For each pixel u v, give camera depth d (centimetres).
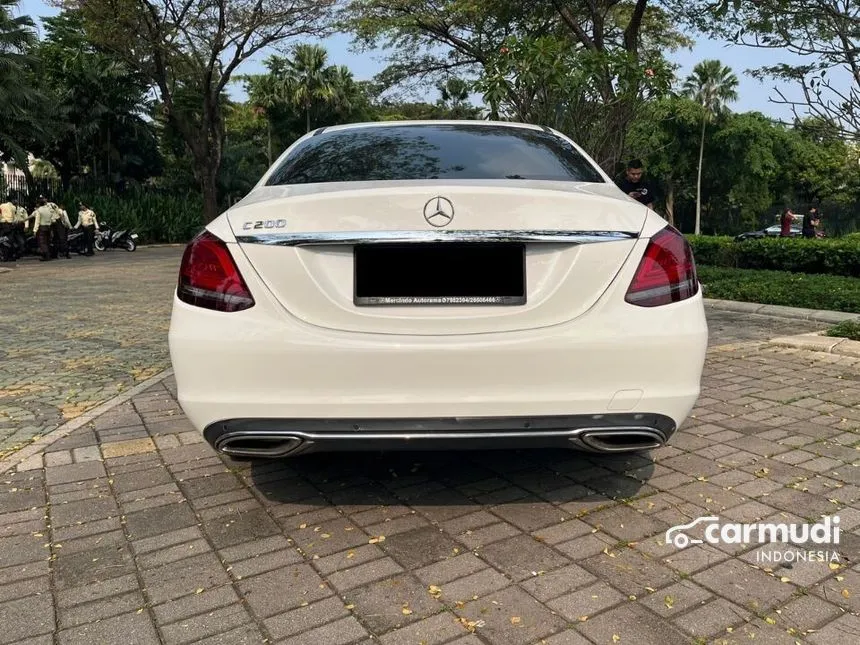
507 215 247
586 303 251
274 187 302
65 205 2727
